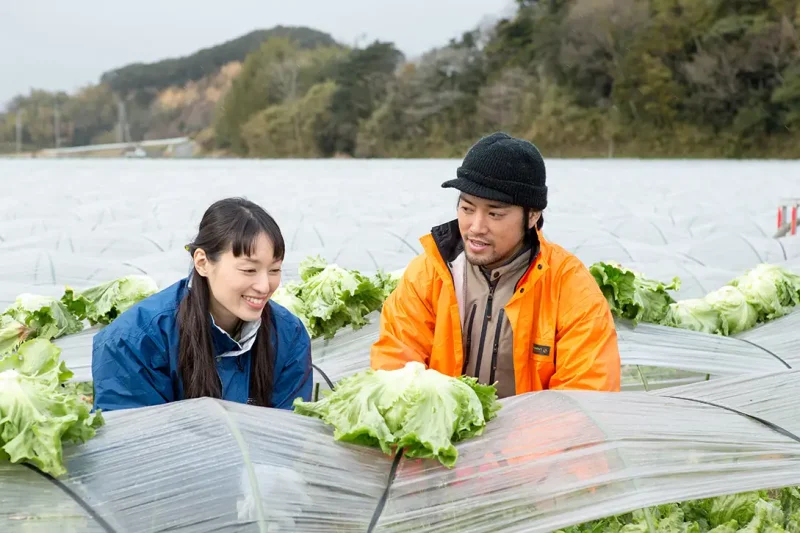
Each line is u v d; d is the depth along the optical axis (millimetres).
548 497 3361
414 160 89562
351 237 15445
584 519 3270
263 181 43906
